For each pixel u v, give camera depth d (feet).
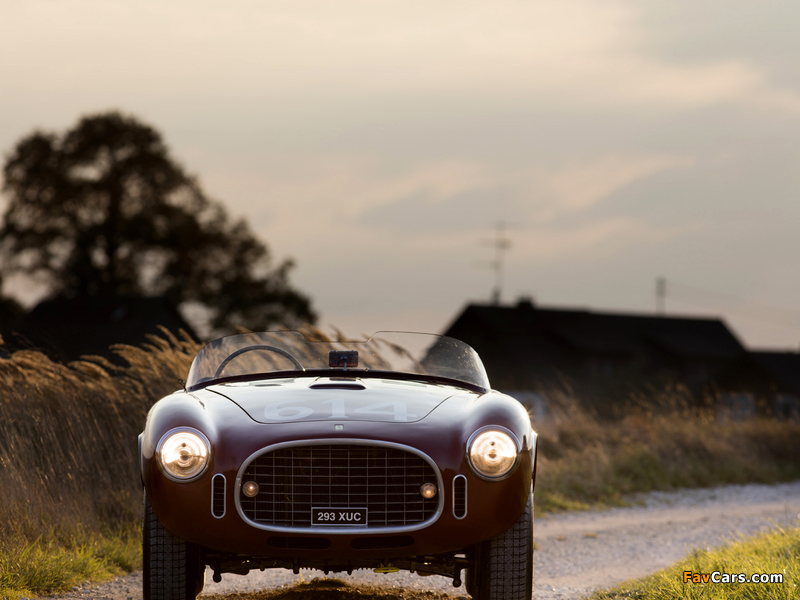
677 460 125.80
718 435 141.18
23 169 383.45
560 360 430.20
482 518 33.78
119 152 389.60
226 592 46.62
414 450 33.45
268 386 39.91
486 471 33.91
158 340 79.51
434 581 50.88
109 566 50.70
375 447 33.65
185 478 33.22
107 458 66.69
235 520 33.01
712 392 390.42
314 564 36.24
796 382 428.56
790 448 142.61
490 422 34.88
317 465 33.47
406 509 33.58
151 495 33.81
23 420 63.72
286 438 33.30
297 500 33.30
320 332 63.72
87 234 381.19
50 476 59.82
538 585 51.06
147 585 34.76
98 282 390.83
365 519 33.17
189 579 35.53
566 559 63.10
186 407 35.53
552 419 133.08
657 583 46.32
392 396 37.58
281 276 417.90
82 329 332.80
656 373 331.16
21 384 67.77
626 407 158.40
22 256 381.60
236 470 33.17
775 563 47.44
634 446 125.80
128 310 342.64
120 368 76.43
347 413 35.06
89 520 56.95
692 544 71.41
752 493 117.19
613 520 88.17
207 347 45.06
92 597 43.62
